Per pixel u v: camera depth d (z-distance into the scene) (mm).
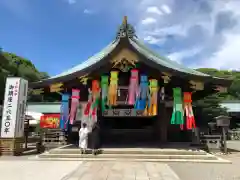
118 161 11164
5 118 13578
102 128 16703
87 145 13016
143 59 14133
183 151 12195
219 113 31750
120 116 15578
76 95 14992
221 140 15344
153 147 13750
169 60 19125
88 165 10102
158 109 15539
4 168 9523
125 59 14188
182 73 14219
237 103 40344
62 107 15156
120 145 14586
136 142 16281
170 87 15680
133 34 19016
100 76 14688
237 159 12398
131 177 7863
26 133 16344
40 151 15125
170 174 8344
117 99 15555
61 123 14984
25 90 14453
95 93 14266
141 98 14125
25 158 12414
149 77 14742
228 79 14555
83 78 14672
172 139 16953
